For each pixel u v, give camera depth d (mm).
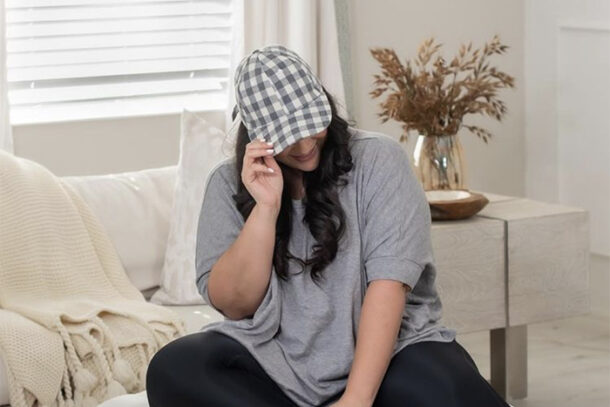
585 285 3951
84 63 4398
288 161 2529
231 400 2324
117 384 3105
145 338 3205
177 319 3289
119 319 3242
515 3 5121
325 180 2531
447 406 2293
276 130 2465
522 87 5188
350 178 2568
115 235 3635
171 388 2373
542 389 4086
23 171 3494
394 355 2461
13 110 4352
